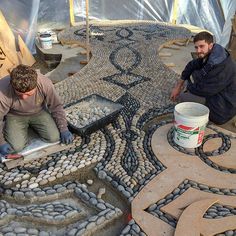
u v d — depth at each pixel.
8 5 7.26
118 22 9.48
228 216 2.92
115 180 3.33
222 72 3.94
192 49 7.77
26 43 7.80
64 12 9.20
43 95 3.50
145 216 2.91
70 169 3.50
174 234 2.71
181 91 5.09
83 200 3.15
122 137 4.03
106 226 2.91
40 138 3.86
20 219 2.92
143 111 4.64
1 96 3.25
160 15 9.75
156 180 3.33
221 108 4.14
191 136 3.71
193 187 3.25
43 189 3.23
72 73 6.49
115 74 5.89
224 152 3.76
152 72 6.01
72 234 2.74
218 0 8.92
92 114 4.25
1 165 3.54
